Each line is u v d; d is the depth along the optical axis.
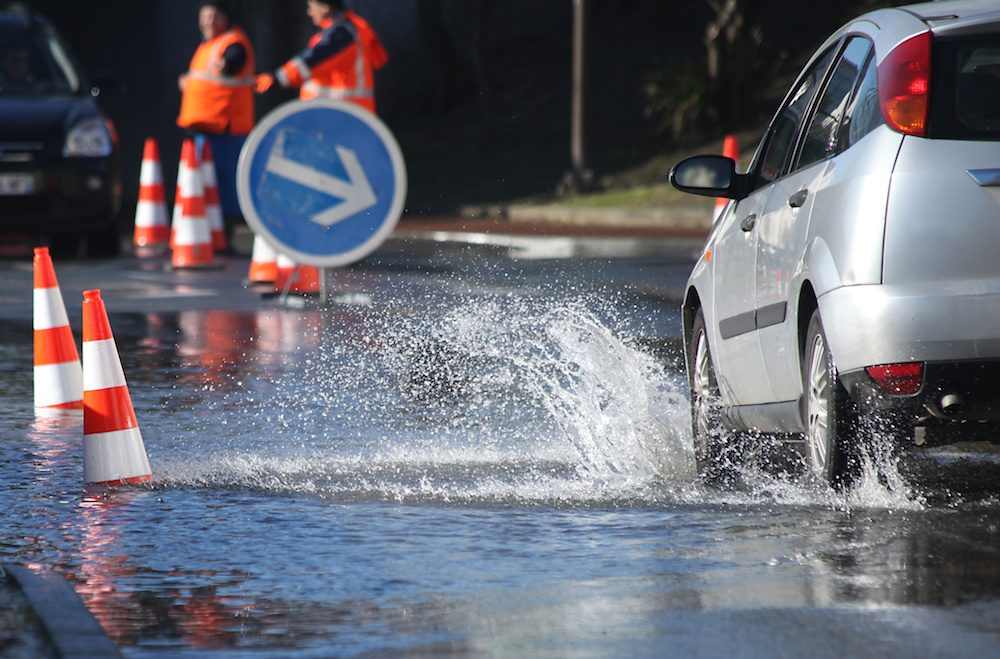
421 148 88.19
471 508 18.72
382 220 39.78
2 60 56.59
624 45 93.06
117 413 20.83
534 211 71.62
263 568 15.84
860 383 16.88
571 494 19.50
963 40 17.41
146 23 95.38
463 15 91.81
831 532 16.84
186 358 33.09
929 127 17.00
